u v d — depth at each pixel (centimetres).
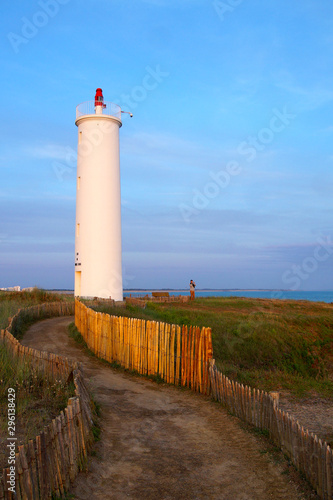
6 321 1884
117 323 1530
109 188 3475
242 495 645
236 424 955
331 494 606
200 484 674
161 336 1350
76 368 973
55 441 596
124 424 923
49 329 2147
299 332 2498
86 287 3397
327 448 624
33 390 948
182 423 957
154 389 1249
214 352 2058
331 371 2219
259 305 3744
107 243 3425
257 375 1834
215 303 3722
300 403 1437
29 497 521
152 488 654
